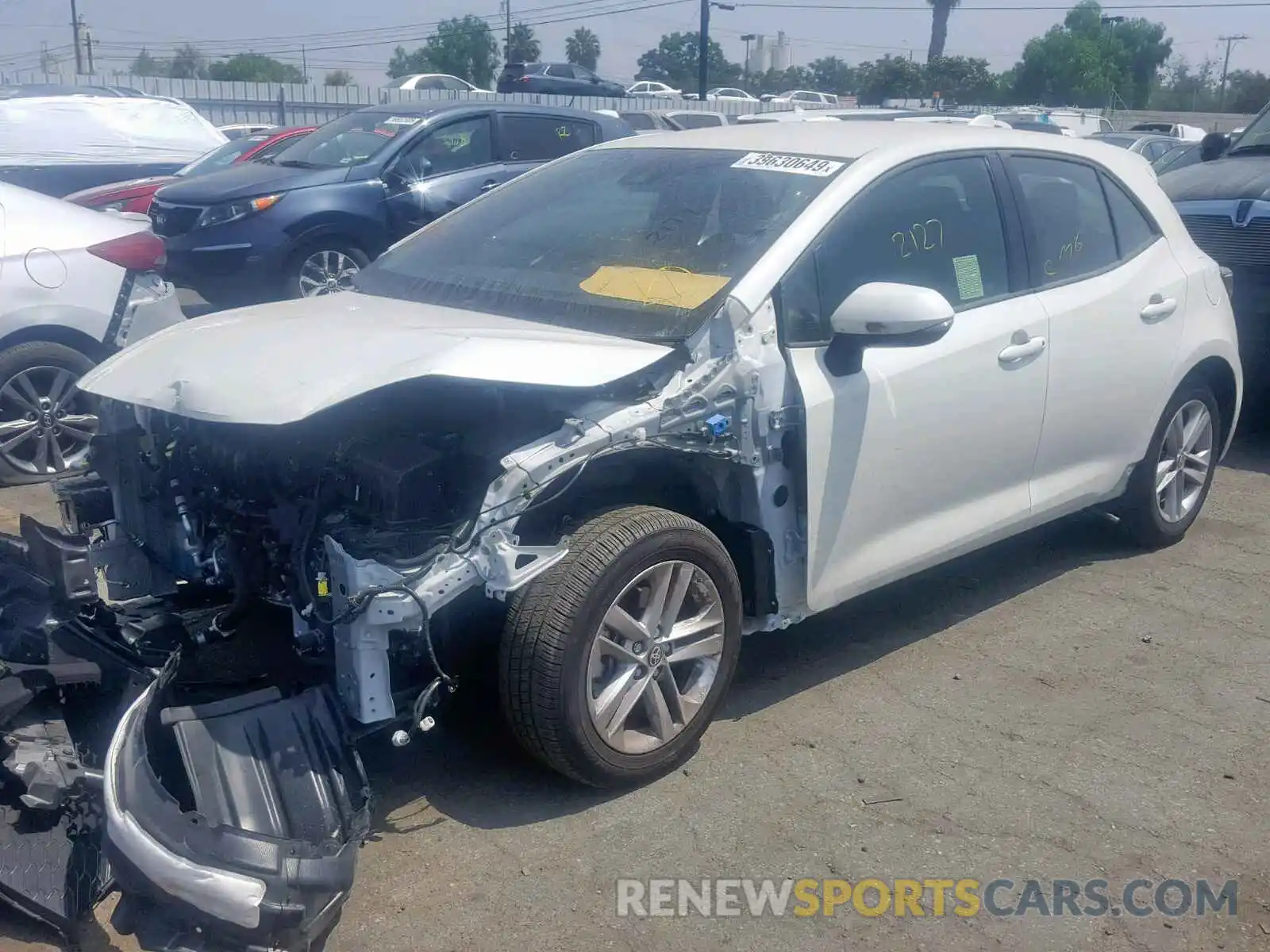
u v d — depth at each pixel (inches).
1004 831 138.9
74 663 123.6
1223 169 322.7
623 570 135.9
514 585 128.3
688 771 149.5
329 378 129.6
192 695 127.6
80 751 122.3
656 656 142.7
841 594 161.9
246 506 138.7
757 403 146.9
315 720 124.4
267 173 413.4
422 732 150.2
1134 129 909.8
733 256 154.9
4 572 141.3
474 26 2468.0
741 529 152.5
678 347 144.7
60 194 530.6
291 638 142.0
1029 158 190.7
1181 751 156.5
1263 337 289.6
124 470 157.8
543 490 131.0
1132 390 200.7
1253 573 216.2
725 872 130.7
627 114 867.4
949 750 155.7
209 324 156.7
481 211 189.3
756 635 188.2
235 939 107.9
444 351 132.8
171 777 120.7
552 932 121.0
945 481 171.9
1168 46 2497.5
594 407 137.2
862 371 157.2
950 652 183.6
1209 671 178.9
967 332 171.2
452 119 424.5
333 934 120.0
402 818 139.2
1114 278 197.9
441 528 129.6
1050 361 183.0
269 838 111.0
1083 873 132.0
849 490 157.8
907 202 169.9
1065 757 154.5
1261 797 146.8
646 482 152.3
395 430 138.7
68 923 113.2
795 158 171.5
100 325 255.1
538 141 444.5
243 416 127.3
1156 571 216.2
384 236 409.4
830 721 162.1
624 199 175.3
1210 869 133.0
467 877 129.1
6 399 249.8
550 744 135.1
